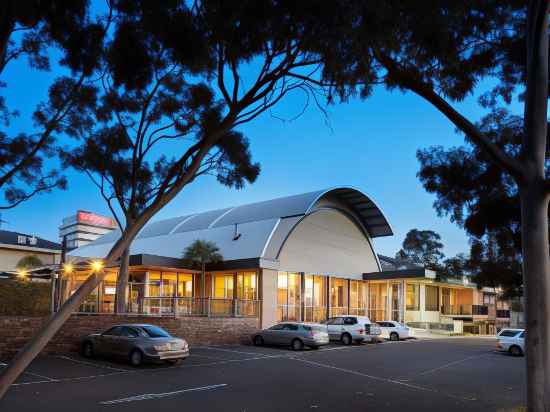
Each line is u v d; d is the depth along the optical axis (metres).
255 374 17.56
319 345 26.95
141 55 7.85
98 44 8.53
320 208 41.28
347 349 28.28
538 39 9.28
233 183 11.50
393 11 7.82
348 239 44.44
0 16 6.64
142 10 7.68
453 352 28.19
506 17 10.43
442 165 13.03
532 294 8.88
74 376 16.09
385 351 27.67
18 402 12.02
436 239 69.19
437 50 8.84
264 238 36.12
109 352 19.56
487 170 12.56
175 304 27.38
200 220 45.69
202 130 11.32
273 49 7.99
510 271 14.88
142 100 12.10
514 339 27.20
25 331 20.11
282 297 36.56
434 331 46.31
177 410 11.59
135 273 35.38
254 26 7.64
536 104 9.25
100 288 25.12
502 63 11.39
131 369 17.95
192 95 11.43
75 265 28.11
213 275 37.56
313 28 7.52
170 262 33.81
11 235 49.59
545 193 9.02
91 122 13.05
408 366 20.97
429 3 8.16
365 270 45.62
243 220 41.19
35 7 7.61
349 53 7.98
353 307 43.97
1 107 12.90
